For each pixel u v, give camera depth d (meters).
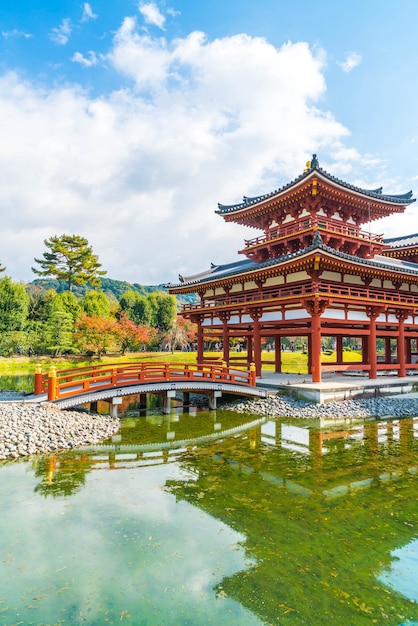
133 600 6.19
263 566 7.11
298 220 29.77
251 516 9.12
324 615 5.85
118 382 19.80
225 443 15.46
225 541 7.99
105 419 18.48
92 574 6.85
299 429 17.64
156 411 21.56
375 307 27.03
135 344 62.34
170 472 12.12
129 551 7.57
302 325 31.97
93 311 65.50
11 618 5.76
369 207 30.75
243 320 30.88
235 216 33.25
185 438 16.06
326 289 24.84
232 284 31.41
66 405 17.72
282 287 26.95
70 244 81.88
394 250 39.34
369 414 20.33
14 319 56.88
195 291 35.56
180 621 5.73
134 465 12.74
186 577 6.78
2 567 7.03
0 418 15.38
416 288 32.03
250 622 5.70
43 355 57.56
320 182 26.48
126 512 9.28
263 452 14.27
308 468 12.54
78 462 12.95
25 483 11.05
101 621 5.72
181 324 72.00
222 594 6.34
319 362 24.11
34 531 8.33
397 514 9.28
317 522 8.85
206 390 21.55
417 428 17.92
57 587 6.50
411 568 7.09
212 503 9.83
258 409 21.17
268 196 29.44
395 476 11.84
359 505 9.77
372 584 6.62
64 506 9.58
